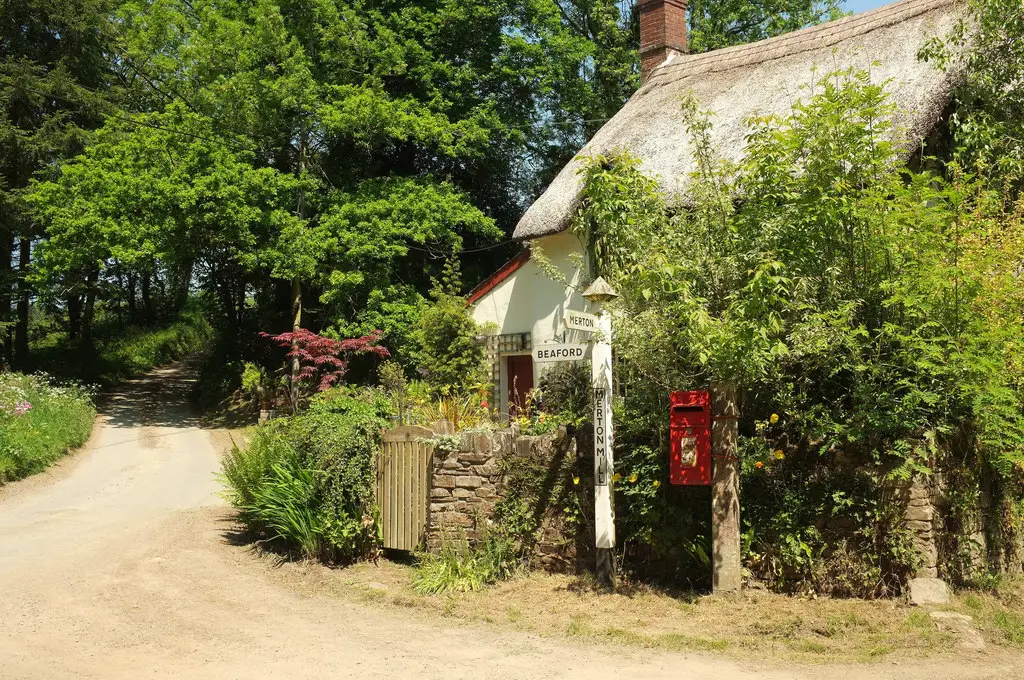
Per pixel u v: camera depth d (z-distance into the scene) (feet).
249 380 78.13
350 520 28.50
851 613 20.68
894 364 22.21
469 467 27.25
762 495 23.56
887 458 22.29
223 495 37.88
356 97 70.44
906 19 41.52
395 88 83.66
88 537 33.32
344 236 70.23
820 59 43.14
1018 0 30.68
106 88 90.43
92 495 44.37
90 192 68.85
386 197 73.36
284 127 76.02
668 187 40.37
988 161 29.32
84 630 21.63
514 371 54.49
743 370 22.24
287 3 74.13
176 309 143.43
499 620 22.02
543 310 49.32
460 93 82.33
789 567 22.88
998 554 26.00
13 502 42.37
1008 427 22.91
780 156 24.35
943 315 22.20
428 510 27.89
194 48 71.77
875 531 22.11
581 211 29.48
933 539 21.84
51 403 63.21
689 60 51.80
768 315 22.00
